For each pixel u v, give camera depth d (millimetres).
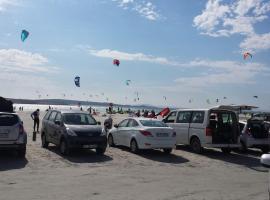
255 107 21109
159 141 15602
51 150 16062
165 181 10375
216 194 8898
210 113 16453
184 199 8305
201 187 9680
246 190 9430
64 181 9961
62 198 8117
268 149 17766
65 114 15781
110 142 18312
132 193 8766
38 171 11328
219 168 13094
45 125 16812
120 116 59781
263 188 9711
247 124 17562
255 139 17312
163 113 32094
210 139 16188
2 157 13914
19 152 13781
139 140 15758
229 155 16625
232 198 8508
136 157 15008
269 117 28203
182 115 17891
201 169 12734
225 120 16734
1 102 21188
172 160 14570
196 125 16828
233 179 11016
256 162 14734
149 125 16234
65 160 13633
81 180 10164
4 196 8156
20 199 7934
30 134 23547
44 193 8539
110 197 8328
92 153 15656
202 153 16672
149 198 8305
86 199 8086
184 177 11102
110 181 10141
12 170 11352
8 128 13359
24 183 9570
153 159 14656
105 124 22688
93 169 11984
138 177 10852
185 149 18062
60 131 15172
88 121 15969
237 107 19297
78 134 14680
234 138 16594
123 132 17078
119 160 14070
